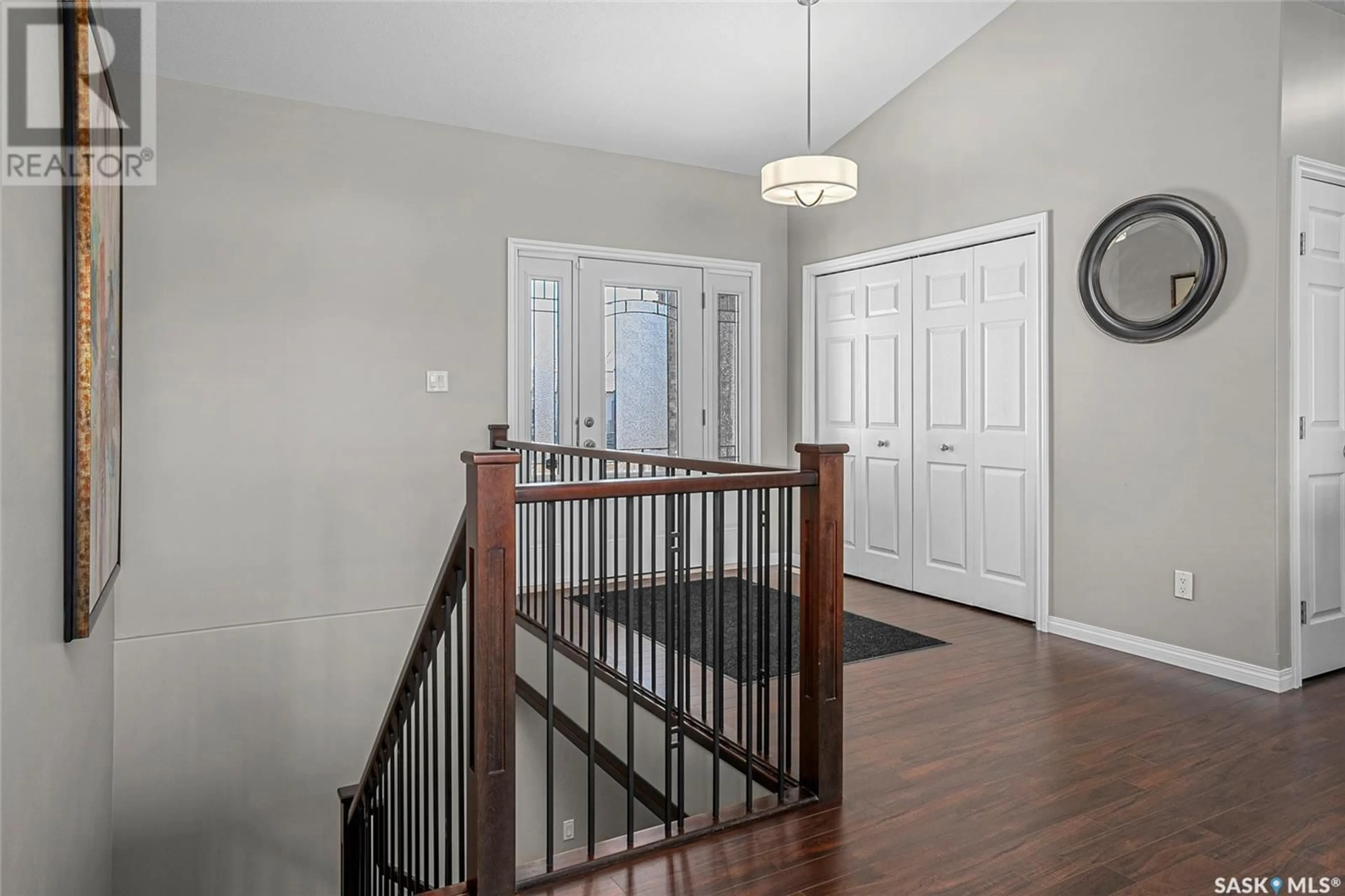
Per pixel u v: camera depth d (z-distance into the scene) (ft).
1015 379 13.78
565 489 6.63
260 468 13.46
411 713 8.92
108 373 7.02
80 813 7.23
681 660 7.57
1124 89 11.93
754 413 18.54
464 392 15.17
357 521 14.24
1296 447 10.56
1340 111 11.05
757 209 18.53
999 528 14.20
